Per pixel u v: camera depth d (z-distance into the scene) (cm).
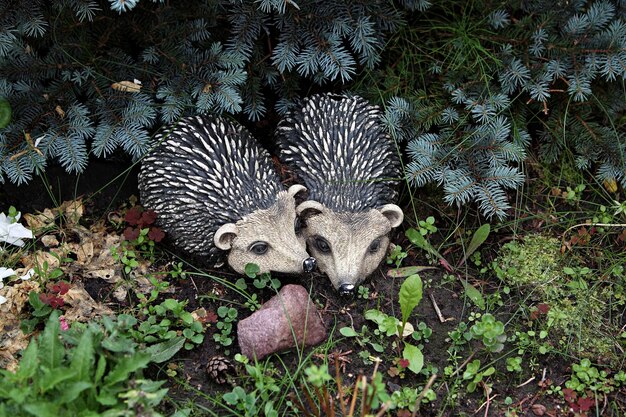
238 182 109
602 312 112
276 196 108
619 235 118
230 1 112
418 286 101
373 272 112
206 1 112
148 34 112
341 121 115
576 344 108
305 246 110
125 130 111
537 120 125
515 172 113
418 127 119
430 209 121
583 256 118
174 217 109
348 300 111
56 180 119
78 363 86
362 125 116
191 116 114
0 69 108
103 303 108
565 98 123
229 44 116
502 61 118
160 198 110
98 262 112
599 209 122
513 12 124
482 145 115
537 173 125
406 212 121
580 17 118
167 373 101
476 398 103
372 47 116
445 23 126
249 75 118
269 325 102
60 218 116
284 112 121
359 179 111
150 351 100
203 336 104
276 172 115
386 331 105
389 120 117
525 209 122
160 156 111
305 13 114
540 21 118
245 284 109
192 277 112
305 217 110
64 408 85
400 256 114
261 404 97
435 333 108
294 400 96
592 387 103
